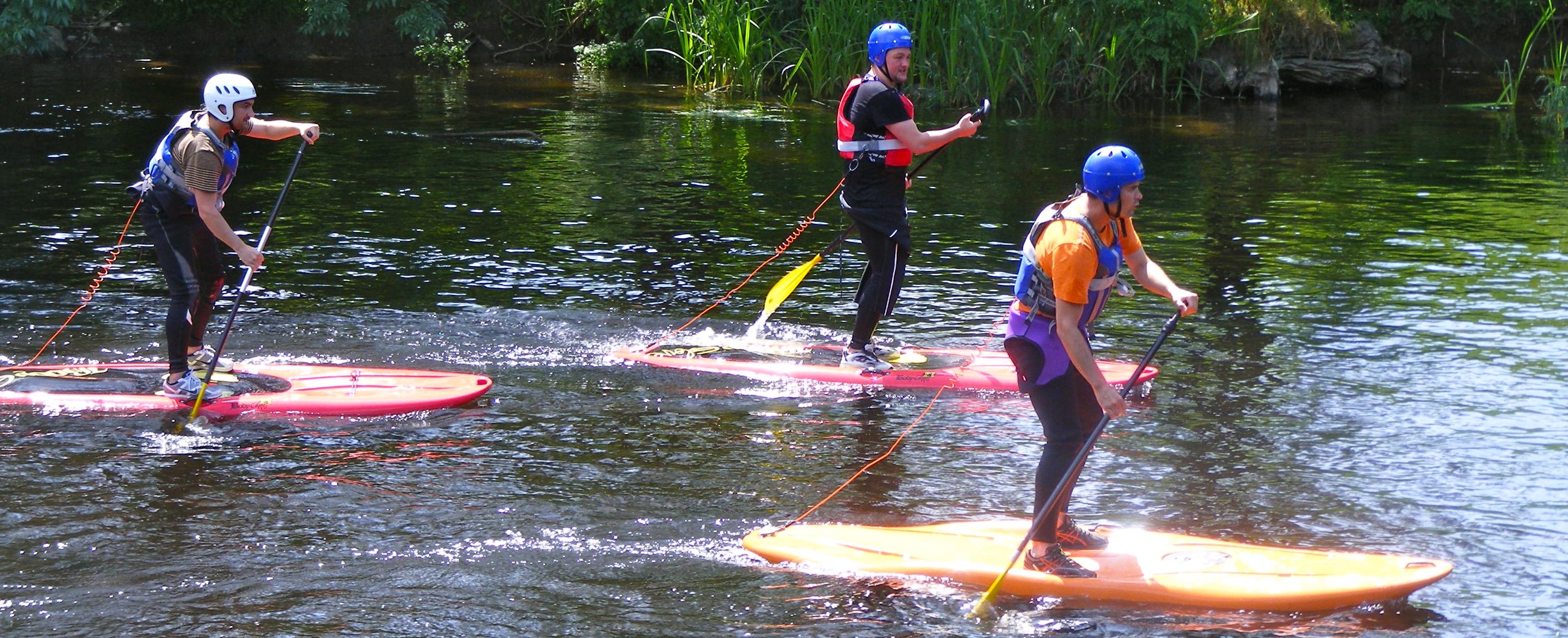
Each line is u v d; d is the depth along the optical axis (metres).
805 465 5.46
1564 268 9.21
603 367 6.87
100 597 4.14
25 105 16.16
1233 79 20.66
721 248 9.86
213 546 4.54
